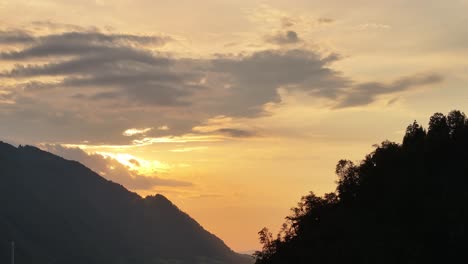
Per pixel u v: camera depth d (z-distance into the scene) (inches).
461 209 4881.9
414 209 5231.3
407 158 5969.5
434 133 6072.8
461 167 5403.5
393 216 5295.3
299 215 6432.1
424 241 4891.7
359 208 5846.5
